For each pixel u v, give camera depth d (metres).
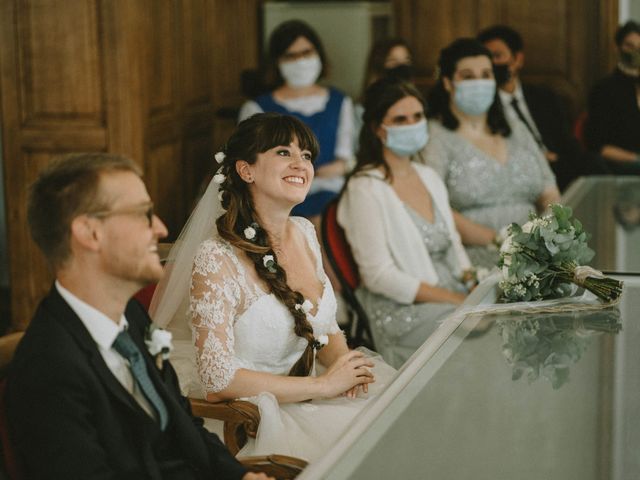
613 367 2.55
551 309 3.08
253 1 7.87
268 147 3.04
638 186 5.25
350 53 7.38
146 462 2.11
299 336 3.10
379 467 1.98
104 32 5.40
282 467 2.41
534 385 2.41
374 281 4.25
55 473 2.01
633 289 3.29
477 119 5.16
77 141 5.50
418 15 8.00
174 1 6.29
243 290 3.01
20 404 2.04
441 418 2.21
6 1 5.43
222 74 7.34
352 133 6.66
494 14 7.93
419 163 4.64
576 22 7.85
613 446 2.06
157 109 6.00
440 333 2.86
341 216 4.33
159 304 3.20
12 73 5.49
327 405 3.05
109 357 2.17
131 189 2.11
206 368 2.92
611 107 7.18
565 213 3.16
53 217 2.08
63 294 2.14
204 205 3.13
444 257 4.45
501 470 1.95
